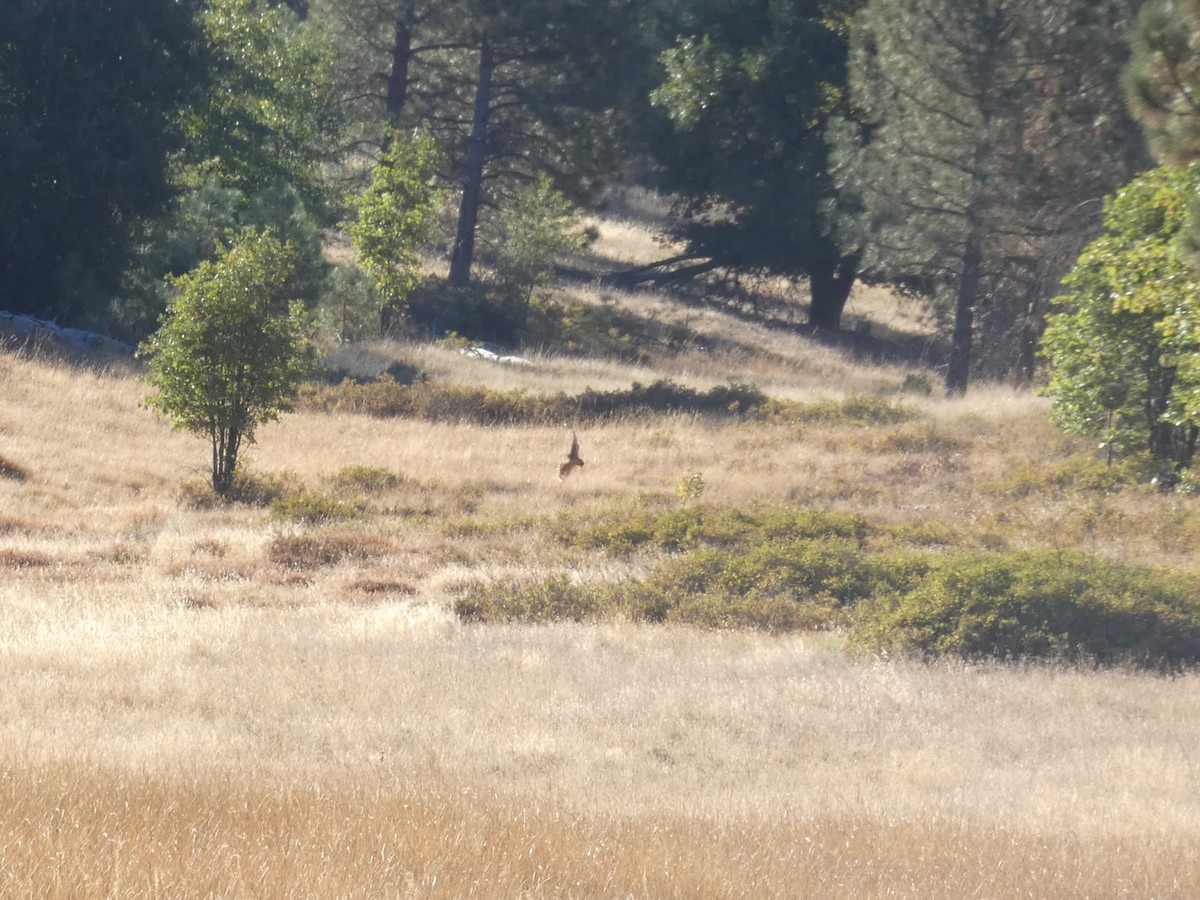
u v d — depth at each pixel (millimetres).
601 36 177750
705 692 45312
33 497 83062
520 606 59688
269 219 151250
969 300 138625
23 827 20359
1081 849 27562
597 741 38812
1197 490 84562
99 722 37219
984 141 129125
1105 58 123938
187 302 86812
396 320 161625
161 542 72062
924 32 129750
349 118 191750
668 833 26406
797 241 189750
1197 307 63688
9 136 131625
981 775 36281
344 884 19359
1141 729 42500
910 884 23906
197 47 146750
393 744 36875
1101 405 90750
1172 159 51875
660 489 94625
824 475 98188
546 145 189375
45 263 140875
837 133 145750
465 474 97438
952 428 113188
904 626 54688
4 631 49906
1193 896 24375
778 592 62000
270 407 90000
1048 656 52906
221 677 44375
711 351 181375
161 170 142000
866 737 40469
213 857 19688
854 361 186125
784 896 22234
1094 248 87375
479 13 174125
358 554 71812
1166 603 56438
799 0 191750
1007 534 76875
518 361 154500
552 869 22094
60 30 134750
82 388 111312
